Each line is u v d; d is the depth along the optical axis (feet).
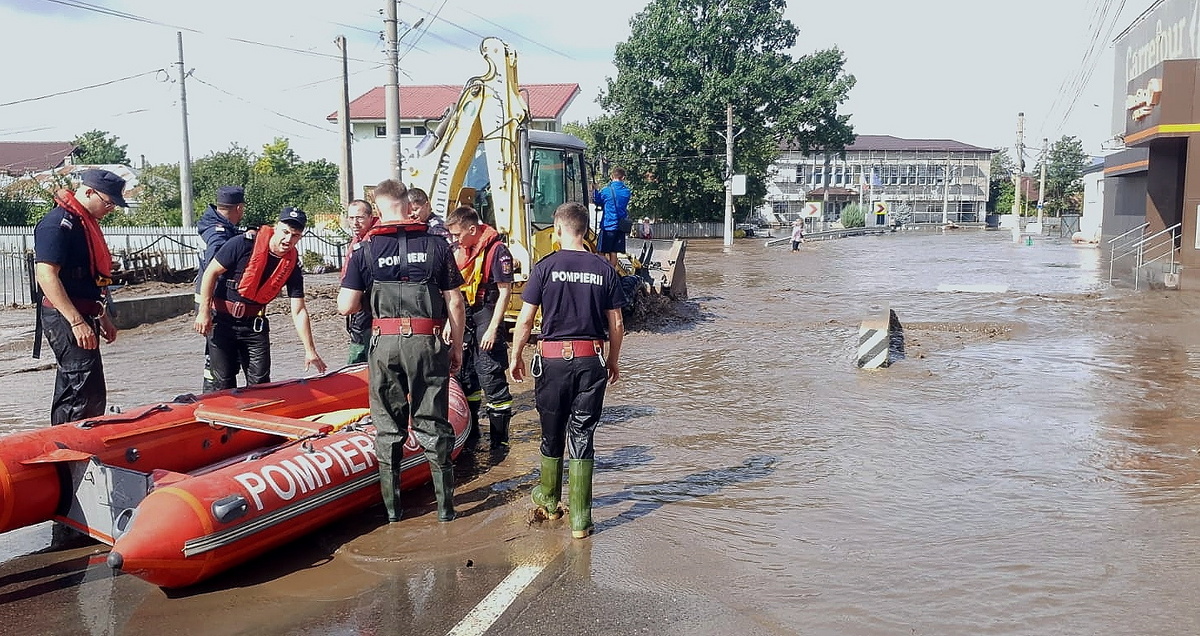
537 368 15.56
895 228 227.81
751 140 167.12
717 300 55.06
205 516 12.95
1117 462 19.67
